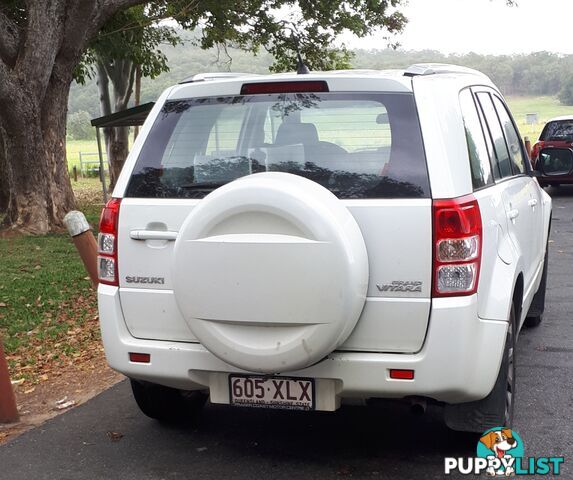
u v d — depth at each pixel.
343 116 3.96
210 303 3.67
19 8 17.67
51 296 9.84
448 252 3.66
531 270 5.61
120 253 4.08
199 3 20.03
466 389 3.76
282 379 3.86
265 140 4.08
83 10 15.88
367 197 3.76
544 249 6.55
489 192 4.22
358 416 4.96
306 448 4.49
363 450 4.44
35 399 5.85
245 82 4.19
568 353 6.27
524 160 6.04
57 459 4.48
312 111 4.03
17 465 4.41
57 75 16.34
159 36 22.31
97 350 7.22
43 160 16.22
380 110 3.92
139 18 19.73
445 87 4.09
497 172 4.72
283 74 4.34
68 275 11.27
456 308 3.65
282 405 3.90
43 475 4.27
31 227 15.98
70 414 5.25
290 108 4.07
